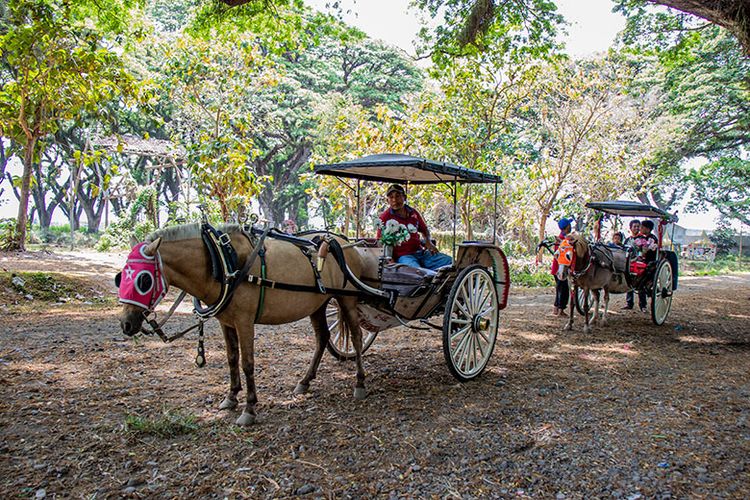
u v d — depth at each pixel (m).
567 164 21.45
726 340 8.88
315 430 4.74
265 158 38.06
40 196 39.03
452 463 4.14
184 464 4.08
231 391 5.21
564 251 9.05
